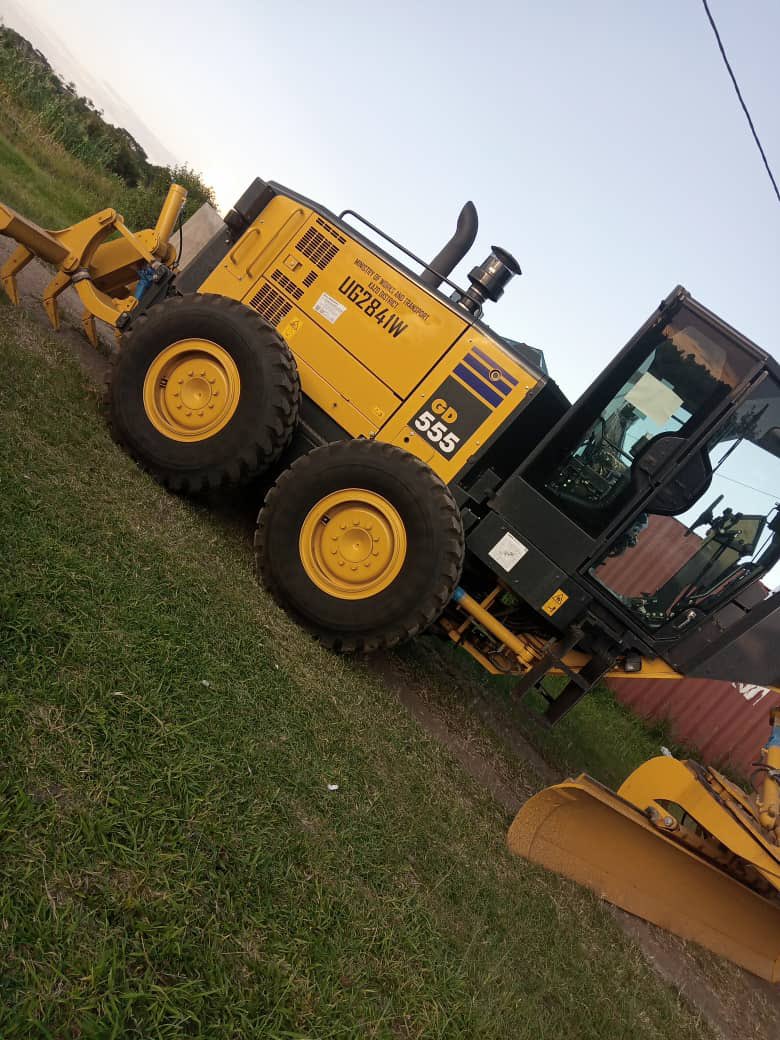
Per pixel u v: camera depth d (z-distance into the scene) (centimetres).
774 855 436
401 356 538
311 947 243
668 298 466
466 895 338
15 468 376
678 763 468
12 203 928
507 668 539
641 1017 362
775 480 468
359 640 482
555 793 421
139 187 1798
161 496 493
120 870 221
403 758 412
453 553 475
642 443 476
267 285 572
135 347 517
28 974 180
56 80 1964
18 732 237
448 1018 258
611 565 493
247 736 311
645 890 462
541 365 626
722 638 487
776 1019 469
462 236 589
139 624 324
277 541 489
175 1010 192
